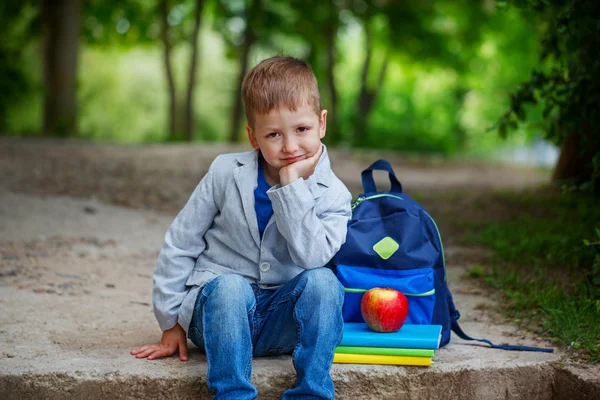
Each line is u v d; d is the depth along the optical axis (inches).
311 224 115.3
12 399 117.2
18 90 841.5
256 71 118.3
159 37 893.2
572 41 195.8
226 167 124.4
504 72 1120.8
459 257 222.2
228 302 111.3
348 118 950.4
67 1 694.5
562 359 128.0
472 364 123.4
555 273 192.2
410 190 418.9
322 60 993.5
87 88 1318.9
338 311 114.0
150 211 303.9
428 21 928.9
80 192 323.0
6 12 802.2
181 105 1275.8
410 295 129.9
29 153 435.8
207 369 119.1
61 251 219.3
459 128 1328.7
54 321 148.8
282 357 125.9
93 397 116.9
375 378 119.1
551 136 241.4
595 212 268.7
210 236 125.1
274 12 861.8
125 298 173.0
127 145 565.6
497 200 333.7
